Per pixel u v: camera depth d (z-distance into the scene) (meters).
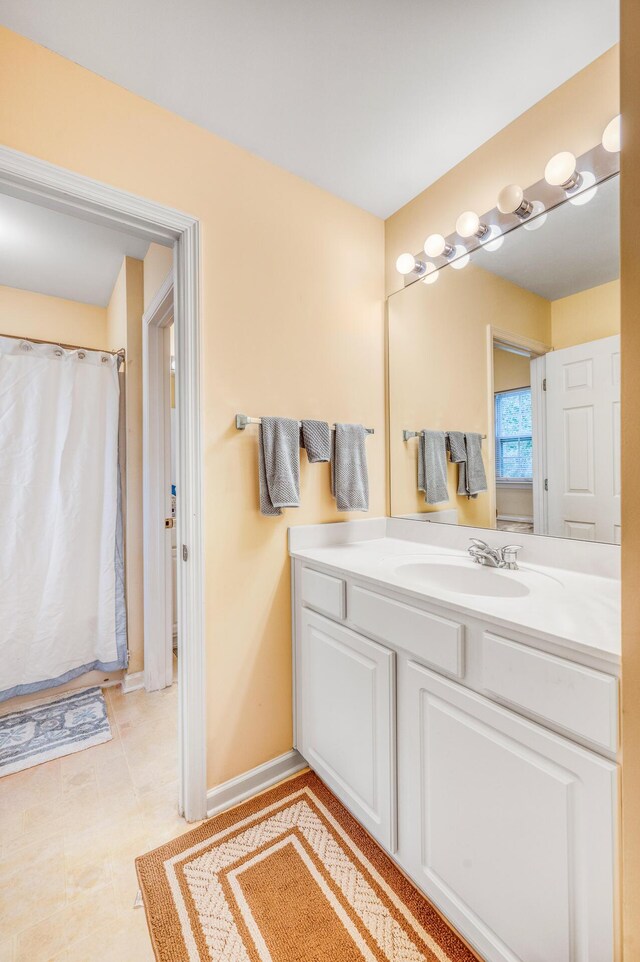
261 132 1.40
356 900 1.08
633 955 0.64
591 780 0.71
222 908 1.06
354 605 1.25
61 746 1.74
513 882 0.83
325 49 1.13
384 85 1.24
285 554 1.55
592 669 0.72
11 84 1.07
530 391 1.34
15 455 2.04
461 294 1.55
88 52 1.13
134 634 2.26
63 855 1.22
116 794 1.47
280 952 0.96
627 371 0.63
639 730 0.63
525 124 1.34
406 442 1.79
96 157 1.18
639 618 0.63
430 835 1.02
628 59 0.61
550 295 1.28
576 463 1.23
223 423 1.41
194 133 1.36
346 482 1.63
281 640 1.54
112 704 2.07
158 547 2.19
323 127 1.39
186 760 1.34
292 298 1.58
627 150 0.62
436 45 1.12
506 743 0.84
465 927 0.92
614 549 1.15
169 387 2.26
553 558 1.28
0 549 2.00
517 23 1.06
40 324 2.73
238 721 1.44
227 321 1.42
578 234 1.21
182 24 1.06
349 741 1.27
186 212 1.34
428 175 1.62
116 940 1.00
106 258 2.27
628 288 0.63
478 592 1.29
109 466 2.25
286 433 1.46
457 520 1.58
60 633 2.12
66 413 2.15
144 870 1.17
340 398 1.72
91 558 2.21
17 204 1.79
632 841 0.64
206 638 1.37
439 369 1.64
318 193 1.67
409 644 1.06
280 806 1.40
